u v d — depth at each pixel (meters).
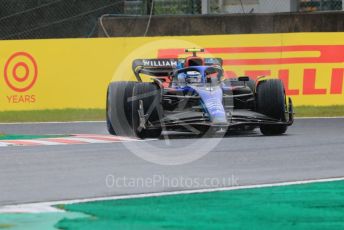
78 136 43.81
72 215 21.33
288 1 82.50
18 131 48.59
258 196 24.17
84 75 60.09
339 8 80.25
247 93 43.00
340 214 21.53
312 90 58.50
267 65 59.06
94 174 28.77
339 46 58.41
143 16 73.69
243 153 34.28
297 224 20.28
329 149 35.56
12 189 25.72
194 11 83.06
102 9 82.81
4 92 60.59
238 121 39.88
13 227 19.84
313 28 70.88
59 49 60.22
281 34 58.94
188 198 23.84
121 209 22.14
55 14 82.44
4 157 34.03
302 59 58.66
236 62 59.38
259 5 84.00
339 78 58.31
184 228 19.78
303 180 27.16
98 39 60.03
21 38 82.38
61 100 60.25
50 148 37.47
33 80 60.25
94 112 59.06
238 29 71.75
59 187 26.03
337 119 52.75
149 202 23.17
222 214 21.47
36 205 22.77
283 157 32.97
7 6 82.12
